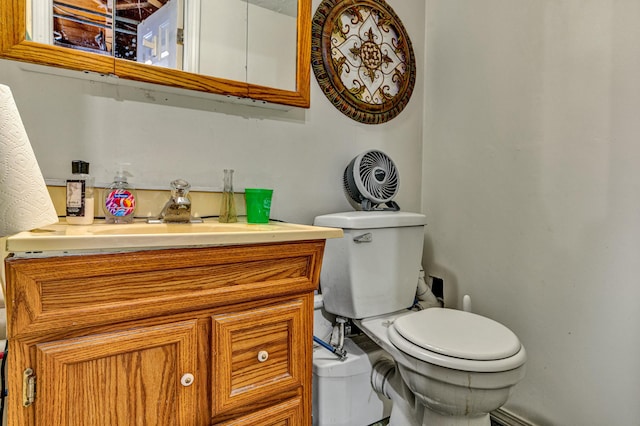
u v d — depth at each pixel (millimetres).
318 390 1176
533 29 1261
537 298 1243
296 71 1249
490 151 1408
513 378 864
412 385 969
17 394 561
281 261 815
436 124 1651
